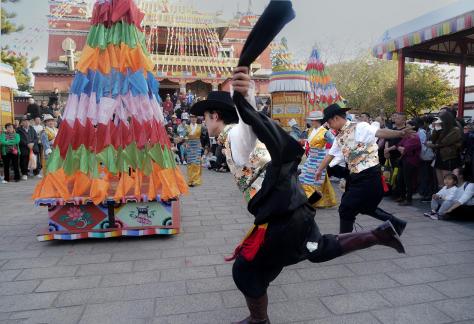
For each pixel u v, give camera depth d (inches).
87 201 179.9
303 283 137.6
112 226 187.6
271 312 116.5
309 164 252.8
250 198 89.0
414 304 120.6
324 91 493.7
